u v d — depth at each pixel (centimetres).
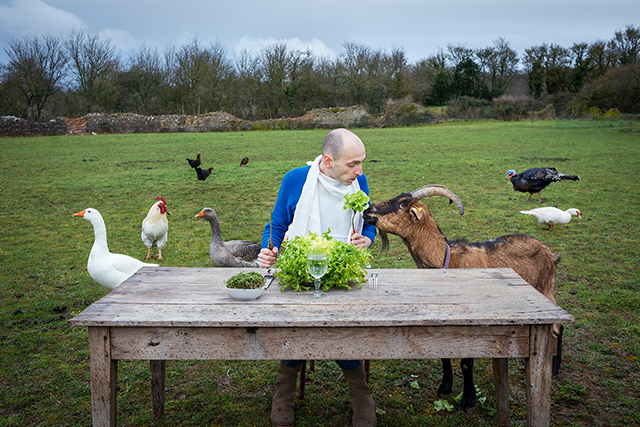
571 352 441
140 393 385
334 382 402
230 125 4384
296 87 5266
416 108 4922
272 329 259
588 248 761
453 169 1614
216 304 279
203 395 382
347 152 328
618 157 1856
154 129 4288
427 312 264
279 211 373
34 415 353
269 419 348
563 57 5597
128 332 259
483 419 347
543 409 267
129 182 1457
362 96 5506
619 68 4303
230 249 669
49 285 631
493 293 297
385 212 380
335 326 258
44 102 4650
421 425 339
